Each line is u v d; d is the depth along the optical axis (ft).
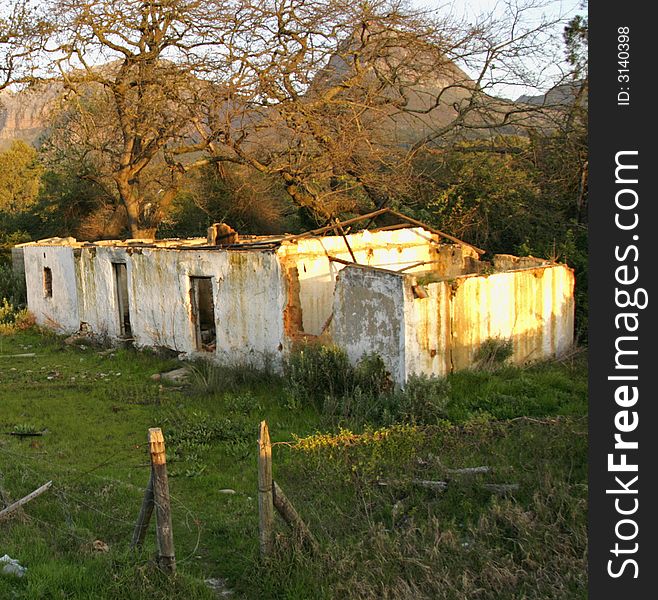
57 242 72.79
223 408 41.24
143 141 88.84
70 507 26.18
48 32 78.23
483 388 40.52
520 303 46.50
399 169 79.61
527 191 71.61
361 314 41.04
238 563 22.18
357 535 22.98
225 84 76.59
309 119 75.46
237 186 95.91
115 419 40.40
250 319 48.29
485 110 83.82
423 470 27.73
